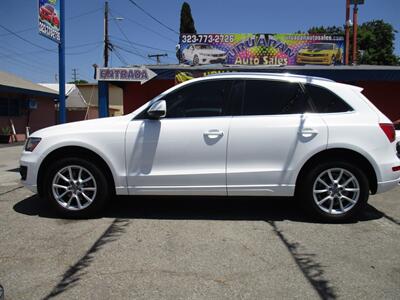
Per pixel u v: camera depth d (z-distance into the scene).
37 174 5.54
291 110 5.41
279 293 3.46
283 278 3.75
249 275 3.81
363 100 5.46
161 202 6.47
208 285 3.60
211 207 6.20
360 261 4.14
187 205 6.30
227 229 5.14
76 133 5.47
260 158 5.32
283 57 15.79
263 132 5.30
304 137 5.27
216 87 5.52
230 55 15.94
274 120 5.34
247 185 5.35
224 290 3.51
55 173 5.49
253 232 5.03
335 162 5.31
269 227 5.23
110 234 4.93
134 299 3.35
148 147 5.39
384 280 3.71
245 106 5.43
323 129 5.27
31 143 5.67
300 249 4.46
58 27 9.75
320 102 5.43
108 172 5.57
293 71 12.63
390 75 12.58
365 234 4.96
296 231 5.07
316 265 4.04
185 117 5.45
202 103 5.49
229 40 15.88
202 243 4.63
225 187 5.37
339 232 5.04
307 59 15.76
